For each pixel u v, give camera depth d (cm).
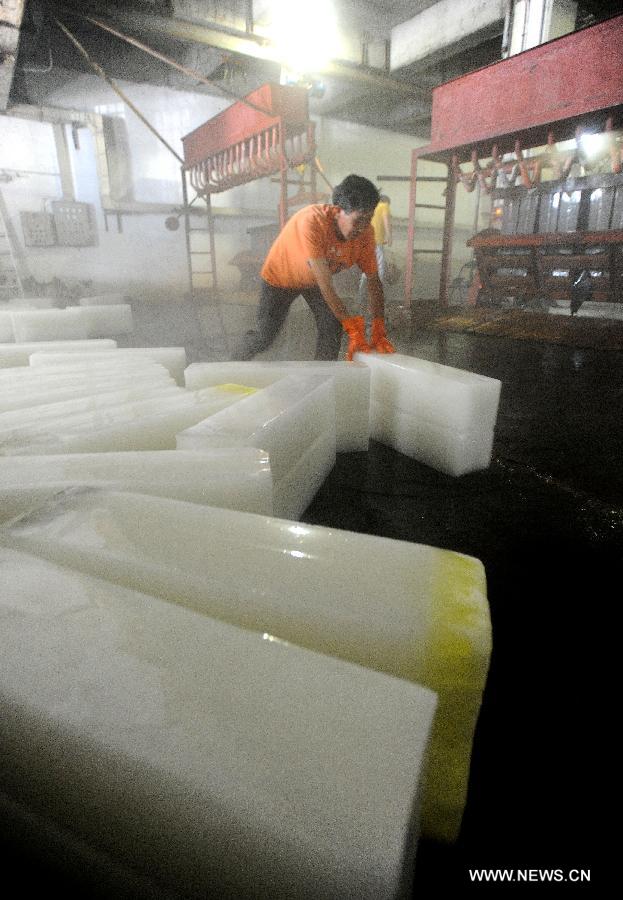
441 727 48
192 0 607
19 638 40
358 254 210
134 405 112
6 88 618
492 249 533
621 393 232
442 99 468
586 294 483
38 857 39
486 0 636
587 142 406
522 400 221
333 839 28
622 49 334
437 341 391
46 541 54
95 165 846
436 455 146
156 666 37
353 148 1052
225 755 32
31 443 89
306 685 36
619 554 104
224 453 78
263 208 1009
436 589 48
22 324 290
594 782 58
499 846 52
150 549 53
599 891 48
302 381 130
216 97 905
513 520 118
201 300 824
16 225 816
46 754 35
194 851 31
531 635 81
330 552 52
